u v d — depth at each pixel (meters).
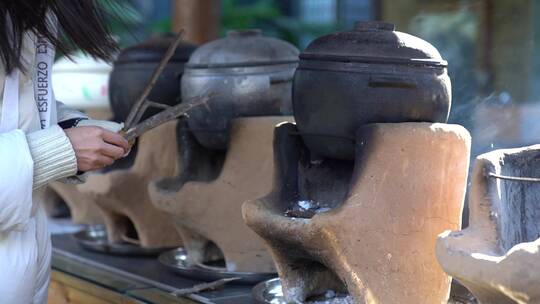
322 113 1.85
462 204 1.86
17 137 1.67
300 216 1.90
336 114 1.83
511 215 1.67
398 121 1.81
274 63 2.41
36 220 1.88
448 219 1.84
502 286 1.39
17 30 1.71
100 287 2.47
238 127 2.39
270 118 2.37
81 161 1.75
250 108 2.41
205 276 2.42
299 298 2.00
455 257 1.49
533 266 1.36
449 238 1.53
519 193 1.71
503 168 1.64
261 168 2.37
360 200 1.78
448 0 4.83
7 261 1.75
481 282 1.43
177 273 2.53
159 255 2.80
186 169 2.56
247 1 8.37
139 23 3.41
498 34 4.55
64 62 3.40
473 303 1.94
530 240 1.70
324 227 1.77
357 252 1.78
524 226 1.71
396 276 1.80
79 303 2.61
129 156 2.93
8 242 1.75
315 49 1.86
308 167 2.03
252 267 2.39
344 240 1.77
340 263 1.79
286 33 6.65
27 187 1.65
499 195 1.59
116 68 2.82
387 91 1.79
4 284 1.74
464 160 1.84
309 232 1.79
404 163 1.79
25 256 1.78
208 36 4.34
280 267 1.99
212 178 2.56
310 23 6.75
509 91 4.40
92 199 2.92
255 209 1.90
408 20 5.02
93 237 3.12
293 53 2.47
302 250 1.89
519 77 4.44
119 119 2.88
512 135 3.35
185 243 2.56
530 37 4.47
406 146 1.78
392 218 1.79
